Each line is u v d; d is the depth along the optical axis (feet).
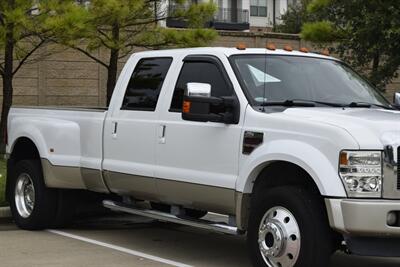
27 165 28.45
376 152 17.26
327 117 18.70
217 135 20.65
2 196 32.40
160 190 22.91
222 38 85.05
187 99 20.18
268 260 19.01
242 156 19.85
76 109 26.99
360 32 52.95
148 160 23.13
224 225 20.79
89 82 80.02
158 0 59.82
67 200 28.27
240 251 25.00
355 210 16.96
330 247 18.07
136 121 23.75
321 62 23.52
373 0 51.70
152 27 62.59
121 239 27.09
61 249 24.72
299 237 18.17
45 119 27.94
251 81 21.04
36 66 76.59
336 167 17.46
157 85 23.71
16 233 28.02
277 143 18.81
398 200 17.24
